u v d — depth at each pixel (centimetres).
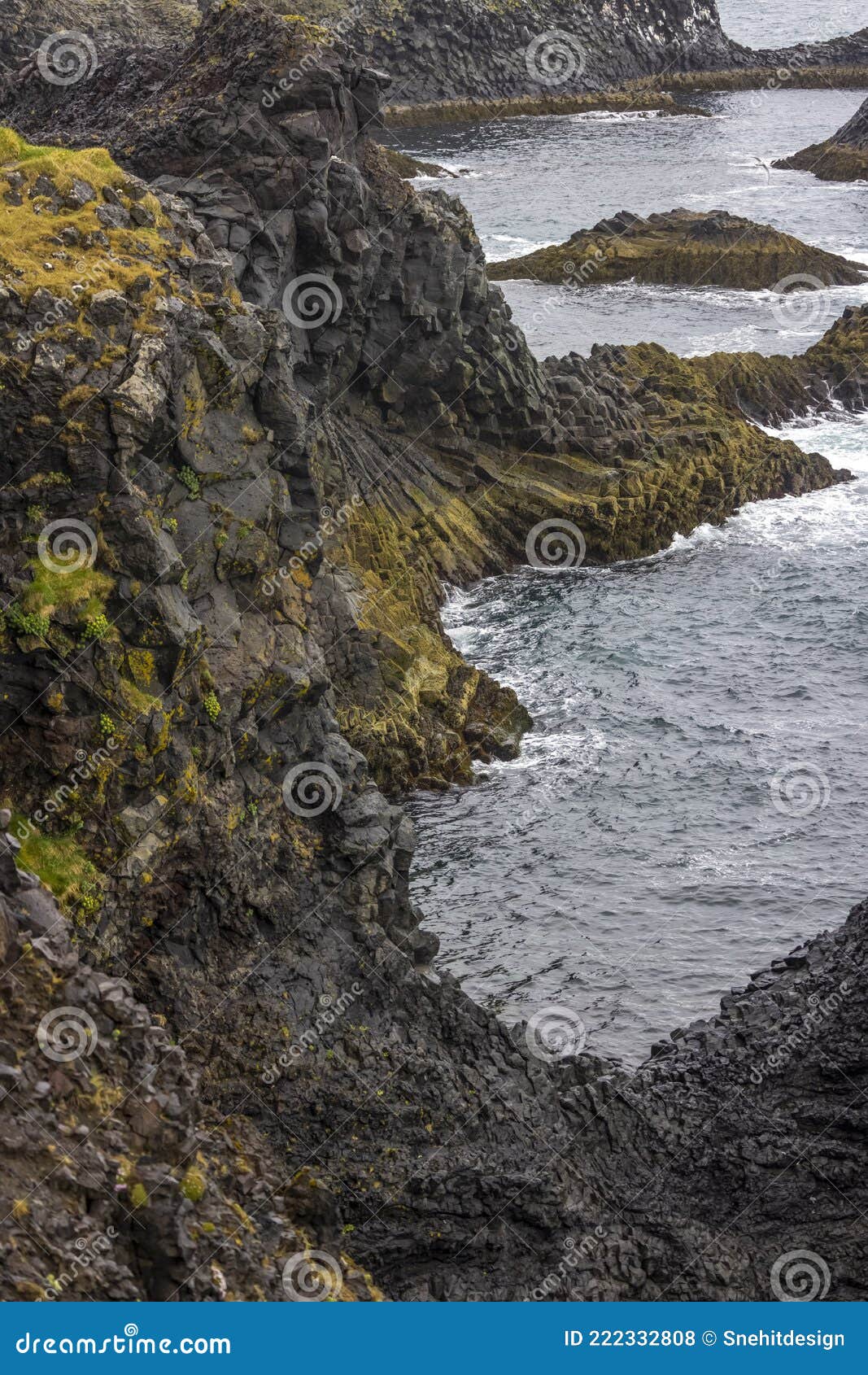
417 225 6925
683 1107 3516
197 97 6225
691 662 6328
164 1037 2694
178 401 3412
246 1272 2556
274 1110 3234
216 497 3522
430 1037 3459
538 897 4750
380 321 6988
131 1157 2497
